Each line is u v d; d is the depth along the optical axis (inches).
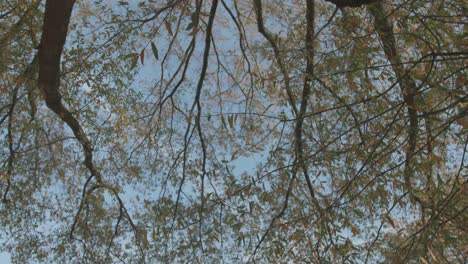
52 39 267.4
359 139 219.6
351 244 225.6
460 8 181.9
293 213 281.1
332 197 228.8
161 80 336.5
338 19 238.5
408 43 196.9
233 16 352.2
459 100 154.6
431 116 174.6
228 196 227.3
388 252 226.2
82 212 404.8
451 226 180.1
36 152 386.3
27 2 285.4
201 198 332.5
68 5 249.1
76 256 397.7
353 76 207.2
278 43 287.0
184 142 358.3
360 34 222.5
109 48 301.6
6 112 362.0
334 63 220.5
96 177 379.9
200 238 332.8
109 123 346.3
